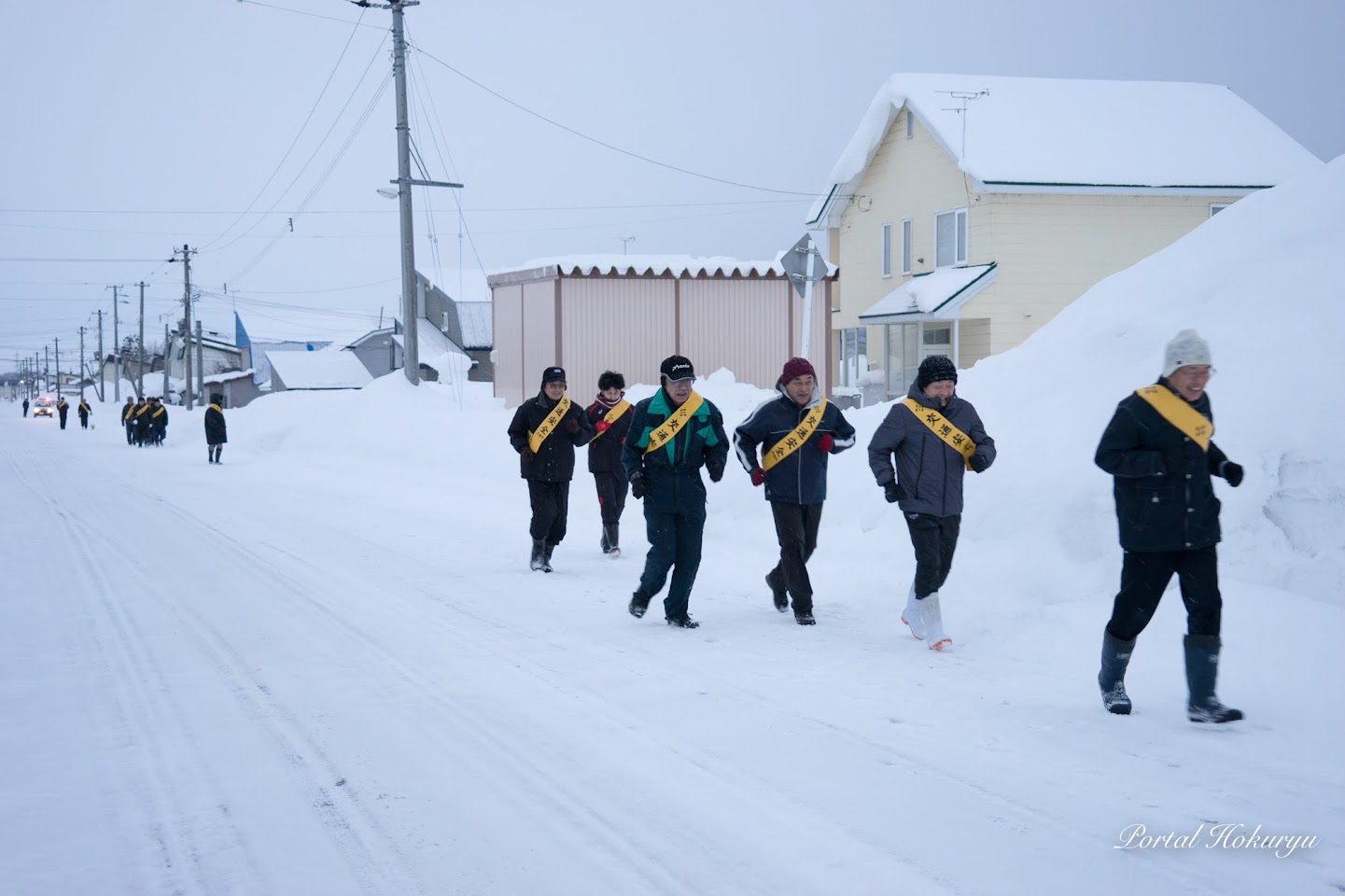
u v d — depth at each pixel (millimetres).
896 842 4156
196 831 4410
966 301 24828
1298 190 9969
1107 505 8000
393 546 11797
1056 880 3826
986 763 4949
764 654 6984
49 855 4195
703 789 4730
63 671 6844
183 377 91688
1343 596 6715
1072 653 6695
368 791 4793
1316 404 7750
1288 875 3840
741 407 19266
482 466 18641
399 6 24953
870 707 5832
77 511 15727
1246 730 5305
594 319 22234
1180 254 10203
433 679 6527
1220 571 7258
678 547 7805
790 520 7742
